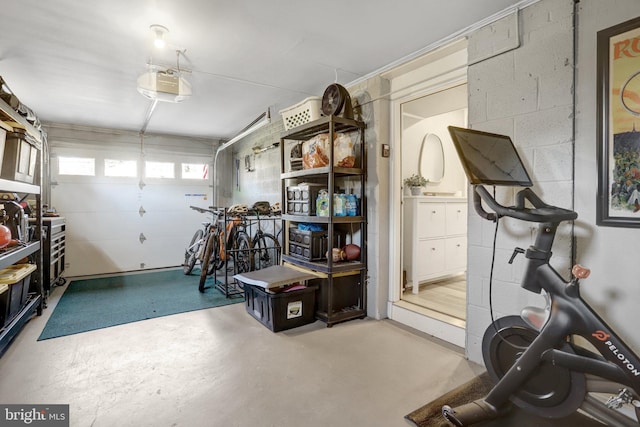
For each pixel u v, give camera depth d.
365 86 3.23
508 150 1.94
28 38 2.43
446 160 4.74
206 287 4.41
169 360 2.32
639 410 1.38
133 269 5.67
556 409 1.55
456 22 2.25
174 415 1.72
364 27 2.31
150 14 2.12
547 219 1.54
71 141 5.19
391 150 3.16
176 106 4.21
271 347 2.54
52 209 5.05
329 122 2.92
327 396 1.89
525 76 2.03
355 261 3.25
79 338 2.70
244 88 3.57
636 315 1.64
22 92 3.64
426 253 3.97
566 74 1.85
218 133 5.90
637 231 1.63
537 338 1.57
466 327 2.36
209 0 1.97
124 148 5.61
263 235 4.58
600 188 1.74
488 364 1.85
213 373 2.14
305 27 2.30
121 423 1.65
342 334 2.79
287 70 3.08
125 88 3.52
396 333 2.81
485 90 2.24
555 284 1.54
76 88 3.52
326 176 3.64
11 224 2.85
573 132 1.84
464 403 1.82
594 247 1.77
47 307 3.53
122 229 5.59
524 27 2.03
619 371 1.37
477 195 1.80
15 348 2.50
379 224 3.11
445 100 3.44
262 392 1.93
